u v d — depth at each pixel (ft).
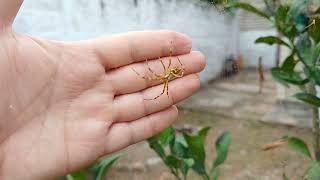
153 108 0.52
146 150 1.33
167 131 0.61
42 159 0.46
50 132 0.46
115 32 1.85
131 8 1.92
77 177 0.58
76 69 0.48
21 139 0.45
